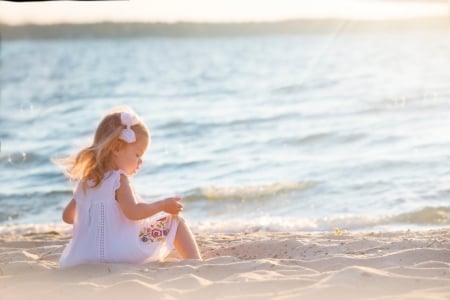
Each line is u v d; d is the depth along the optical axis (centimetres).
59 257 419
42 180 975
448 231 493
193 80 3025
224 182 882
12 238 557
